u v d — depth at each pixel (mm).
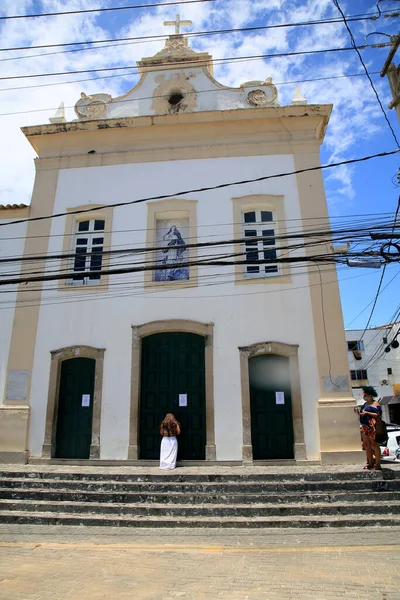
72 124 13266
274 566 5527
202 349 11469
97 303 11891
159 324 11531
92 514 7977
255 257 12039
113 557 5949
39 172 13320
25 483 8977
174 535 7051
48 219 12812
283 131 12914
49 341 11734
